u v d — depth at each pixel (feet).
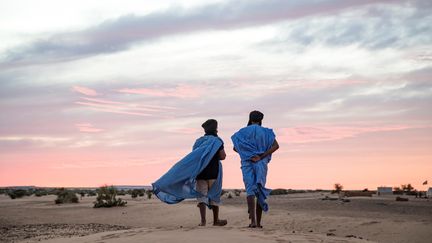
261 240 25.03
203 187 32.58
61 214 117.50
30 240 61.46
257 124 31.76
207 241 24.58
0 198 236.84
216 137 32.91
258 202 31.63
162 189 31.81
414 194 220.43
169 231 28.45
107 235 29.58
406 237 57.72
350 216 79.87
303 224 70.74
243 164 30.81
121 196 237.86
